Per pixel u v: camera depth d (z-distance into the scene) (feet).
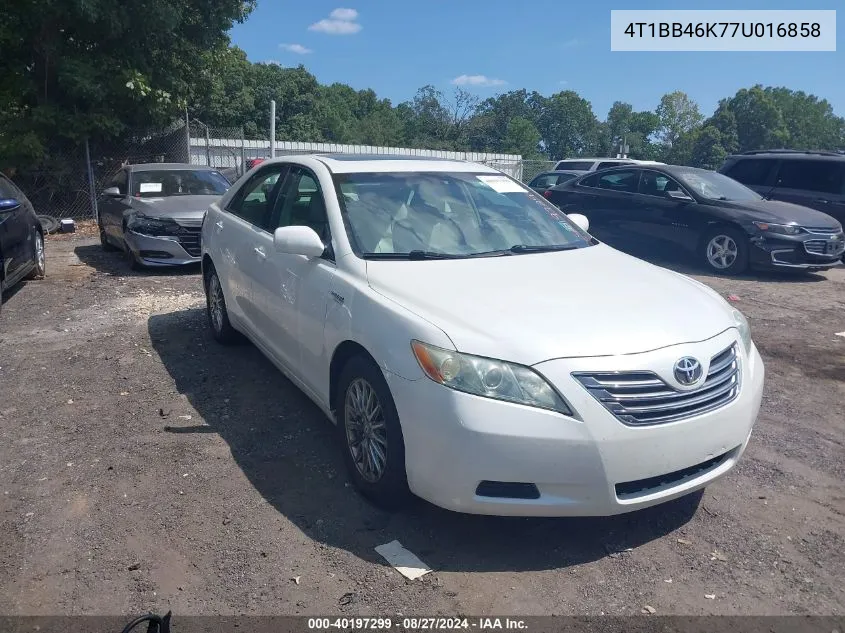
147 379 17.34
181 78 56.70
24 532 10.85
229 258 17.83
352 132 176.45
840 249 32.96
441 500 10.12
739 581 9.98
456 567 10.17
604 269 13.07
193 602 9.35
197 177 35.55
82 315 23.35
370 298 11.54
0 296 23.00
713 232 33.73
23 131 48.49
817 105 278.26
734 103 260.83
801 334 22.99
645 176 36.96
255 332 16.53
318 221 14.07
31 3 45.34
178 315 23.34
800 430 15.15
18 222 25.64
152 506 11.60
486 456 9.62
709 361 10.49
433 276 11.98
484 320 10.37
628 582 9.91
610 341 10.10
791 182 39.78
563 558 10.44
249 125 146.10
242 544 10.59
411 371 10.26
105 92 48.73
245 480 12.47
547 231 15.06
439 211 14.32
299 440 14.03
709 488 12.57
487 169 16.69
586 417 9.56
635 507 10.05
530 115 268.62
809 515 11.71
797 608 9.44
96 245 40.14
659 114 294.05
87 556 10.28
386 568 10.10
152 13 48.37
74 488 12.15
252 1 56.95
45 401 15.98
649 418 9.86
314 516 11.35
